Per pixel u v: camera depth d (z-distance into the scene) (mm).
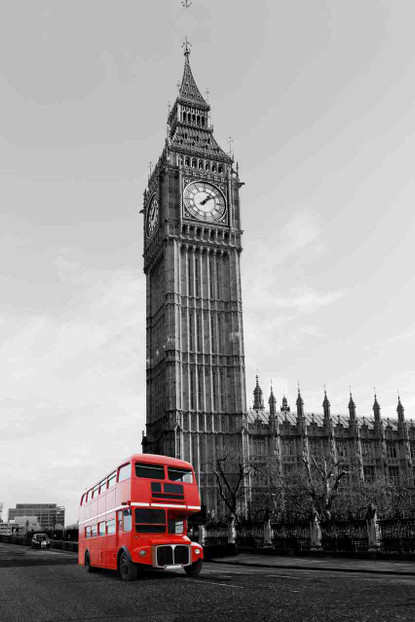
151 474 24766
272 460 100688
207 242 109125
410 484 110750
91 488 32219
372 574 24625
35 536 70562
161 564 23172
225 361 104688
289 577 22531
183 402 99750
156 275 115750
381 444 121000
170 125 125688
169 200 109688
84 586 20656
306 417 122812
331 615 12375
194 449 97625
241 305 108375
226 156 116812
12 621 12836
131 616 13156
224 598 15773
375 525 33500
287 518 67562
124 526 24078
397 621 11539
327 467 99625
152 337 114062
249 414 118250
